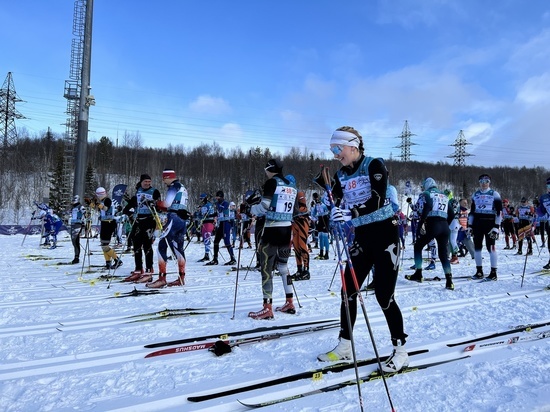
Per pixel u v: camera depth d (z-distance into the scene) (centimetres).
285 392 240
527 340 348
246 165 4809
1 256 1035
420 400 230
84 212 939
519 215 1341
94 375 266
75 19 2319
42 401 228
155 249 1178
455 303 493
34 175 4347
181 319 409
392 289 282
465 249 1129
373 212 283
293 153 5447
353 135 294
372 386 250
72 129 2514
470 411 217
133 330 369
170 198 601
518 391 242
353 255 296
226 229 895
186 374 268
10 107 5166
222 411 223
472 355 309
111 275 707
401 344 280
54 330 369
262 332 361
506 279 691
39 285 617
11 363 286
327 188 296
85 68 1925
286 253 439
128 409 218
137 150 5838
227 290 575
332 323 391
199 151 6000
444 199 614
